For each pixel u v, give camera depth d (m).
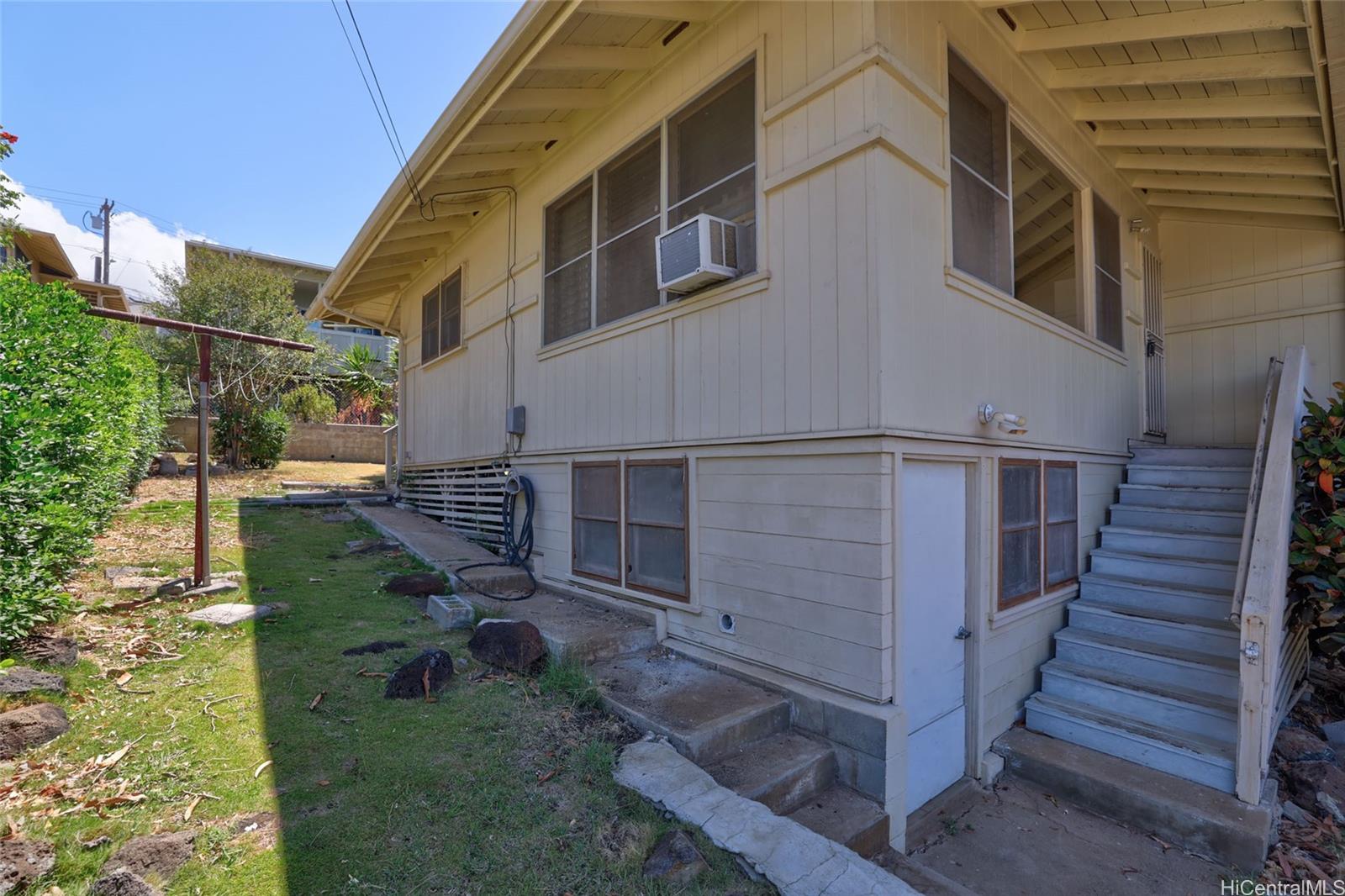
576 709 3.44
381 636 4.27
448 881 2.14
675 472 4.56
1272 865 3.21
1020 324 4.51
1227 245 6.59
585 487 5.47
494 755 2.92
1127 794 3.60
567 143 5.83
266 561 6.03
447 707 3.34
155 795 2.42
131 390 6.11
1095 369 5.56
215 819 2.33
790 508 3.73
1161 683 4.24
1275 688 3.69
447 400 8.35
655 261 4.86
